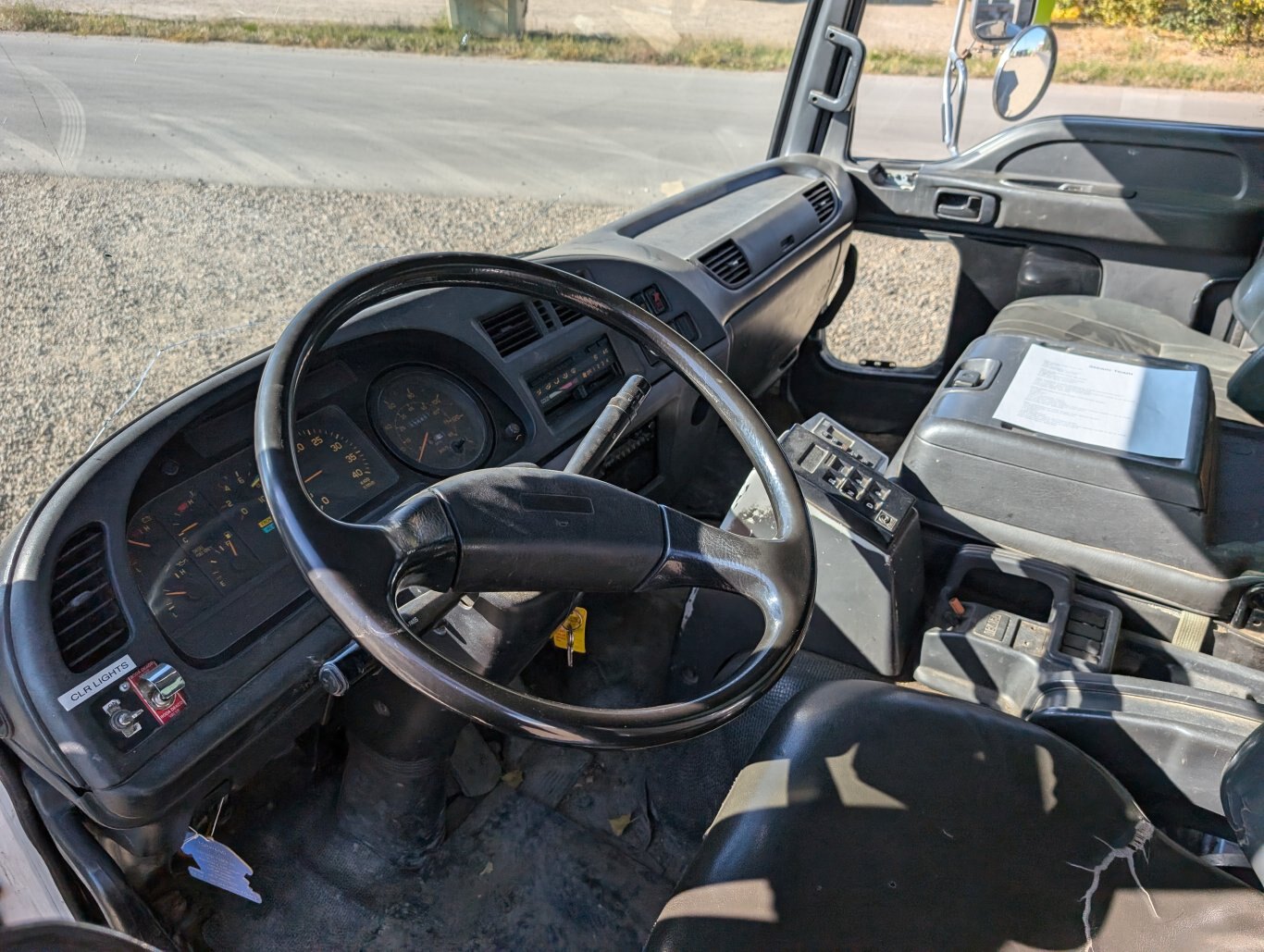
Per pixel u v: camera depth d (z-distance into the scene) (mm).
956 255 2486
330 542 772
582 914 1446
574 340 1528
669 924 971
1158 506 1494
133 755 952
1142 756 1298
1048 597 1631
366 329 1290
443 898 1449
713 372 1215
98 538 1015
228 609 1078
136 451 1075
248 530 1132
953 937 933
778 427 2633
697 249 1930
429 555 820
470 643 1215
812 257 2277
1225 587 1479
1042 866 1002
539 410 1448
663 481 1873
